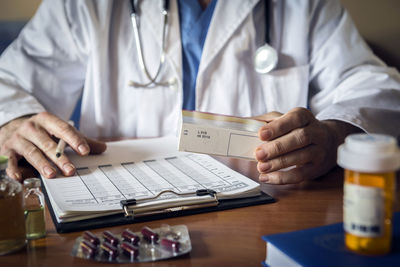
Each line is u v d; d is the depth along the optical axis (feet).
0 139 3.26
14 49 4.46
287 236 1.55
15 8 6.68
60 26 4.54
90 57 4.51
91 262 1.58
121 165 2.73
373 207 1.35
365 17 6.52
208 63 4.35
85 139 2.99
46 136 2.83
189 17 4.44
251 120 2.49
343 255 1.38
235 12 4.44
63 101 4.59
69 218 1.90
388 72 4.03
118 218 1.95
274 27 4.62
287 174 2.50
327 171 2.72
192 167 2.67
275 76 4.54
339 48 4.44
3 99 3.83
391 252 1.39
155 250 1.65
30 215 1.77
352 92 3.75
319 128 2.56
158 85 4.45
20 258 1.62
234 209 2.13
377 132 3.06
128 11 4.58
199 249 1.69
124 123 4.62
